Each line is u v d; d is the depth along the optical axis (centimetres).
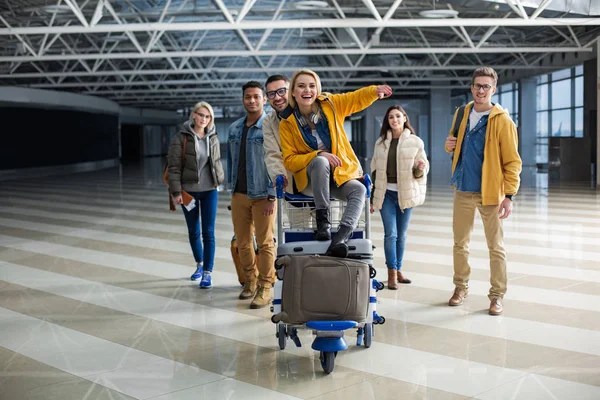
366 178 496
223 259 935
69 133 3944
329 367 464
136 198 1934
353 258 491
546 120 3738
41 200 1925
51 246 1082
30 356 525
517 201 1608
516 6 1748
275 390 441
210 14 2169
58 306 688
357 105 491
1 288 779
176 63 3666
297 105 495
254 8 2136
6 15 2125
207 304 688
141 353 527
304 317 451
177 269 876
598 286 723
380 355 507
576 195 1738
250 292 710
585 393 424
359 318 456
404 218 752
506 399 417
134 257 967
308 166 486
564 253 916
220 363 500
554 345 524
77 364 503
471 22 1797
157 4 2152
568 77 3462
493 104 632
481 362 487
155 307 677
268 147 577
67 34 2670
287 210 524
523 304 654
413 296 697
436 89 4312
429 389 436
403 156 718
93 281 809
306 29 2552
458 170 644
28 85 3759
